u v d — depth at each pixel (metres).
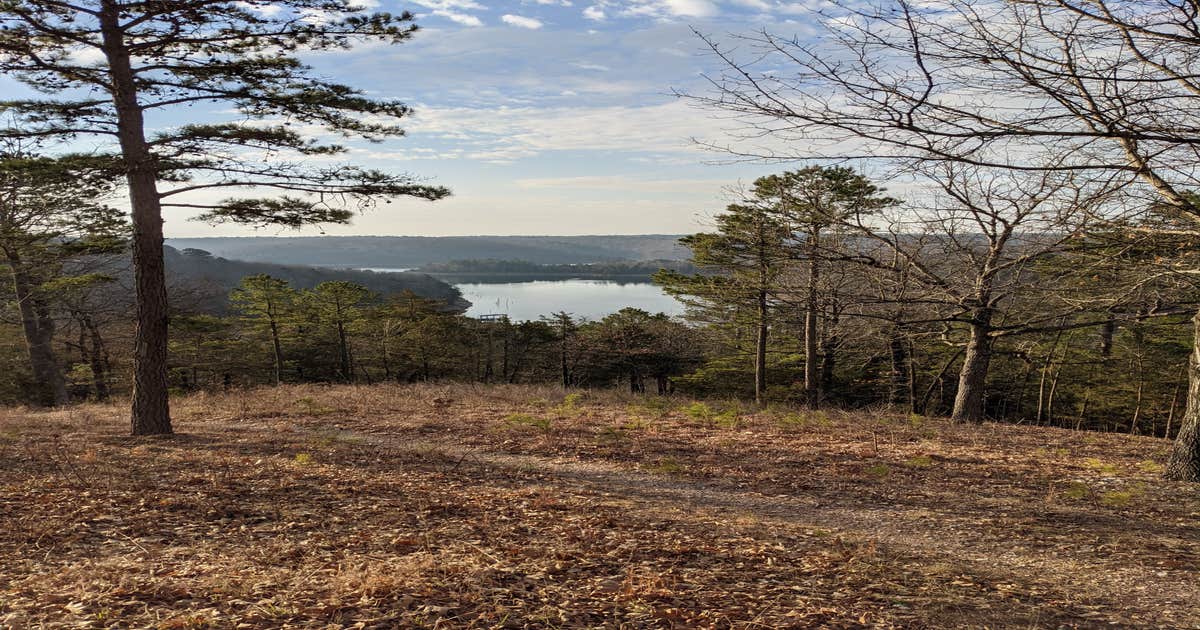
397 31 10.09
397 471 8.94
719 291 22.52
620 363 46.88
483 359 52.44
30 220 19.55
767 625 4.32
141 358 11.46
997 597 4.98
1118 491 8.04
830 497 8.14
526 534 6.27
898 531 6.83
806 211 15.93
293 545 5.59
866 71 3.72
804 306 15.31
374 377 48.19
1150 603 4.93
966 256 14.71
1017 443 11.84
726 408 16.80
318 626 3.90
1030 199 9.44
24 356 26.58
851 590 5.04
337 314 42.44
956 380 31.03
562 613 4.32
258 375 43.31
